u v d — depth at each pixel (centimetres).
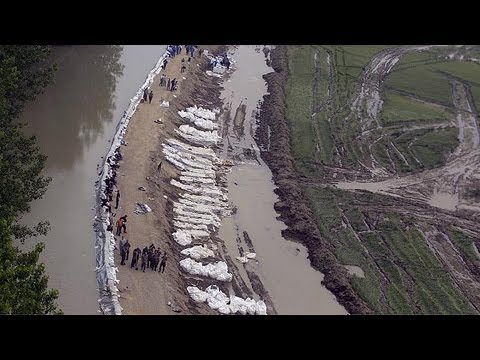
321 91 8925
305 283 5341
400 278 5466
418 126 8125
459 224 6247
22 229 4606
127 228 5272
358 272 5516
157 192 5938
